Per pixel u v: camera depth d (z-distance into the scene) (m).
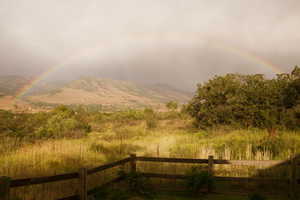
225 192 7.34
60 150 11.07
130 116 36.91
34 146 12.41
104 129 27.33
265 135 13.74
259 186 7.73
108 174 8.40
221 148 11.60
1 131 18.23
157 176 7.76
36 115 26.61
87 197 6.34
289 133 14.41
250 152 10.04
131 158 8.12
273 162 7.21
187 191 7.41
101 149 13.13
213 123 19.17
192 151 11.26
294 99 17.31
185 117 28.77
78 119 26.00
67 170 8.67
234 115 18.28
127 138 19.55
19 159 9.15
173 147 12.78
